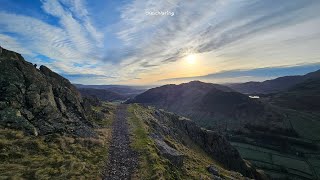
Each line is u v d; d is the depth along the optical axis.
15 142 25.86
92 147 34.22
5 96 34.88
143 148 35.72
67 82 59.78
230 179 40.31
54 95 47.34
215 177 36.41
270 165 196.75
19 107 34.44
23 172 21.22
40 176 21.17
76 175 23.48
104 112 72.69
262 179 99.81
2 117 30.25
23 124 30.83
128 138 42.62
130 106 105.19
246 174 92.25
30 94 38.28
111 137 42.84
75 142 33.47
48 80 49.41
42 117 36.50
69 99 50.12
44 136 31.12
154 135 50.31
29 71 43.69
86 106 56.81
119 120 62.62
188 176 32.56
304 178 174.62
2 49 44.50
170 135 67.31
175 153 38.94
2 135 26.33
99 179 24.30
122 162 30.17
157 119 83.44
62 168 23.88
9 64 41.38
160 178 25.30
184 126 96.81
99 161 29.36
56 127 35.56
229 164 89.56
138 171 27.22
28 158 24.25
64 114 42.59
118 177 25.53
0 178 18.91
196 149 78.94
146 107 112.31
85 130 40.50
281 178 167.25
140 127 53.75
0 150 23.52
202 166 42.59
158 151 36.12
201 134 97.38
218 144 95.75
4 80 37.78
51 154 26.72
